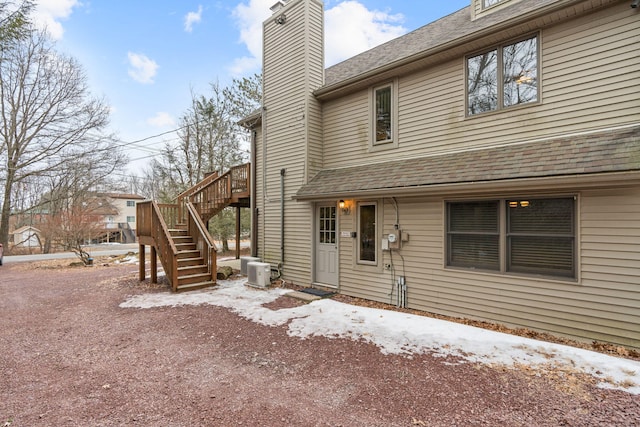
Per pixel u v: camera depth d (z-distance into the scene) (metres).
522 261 4.74
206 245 8.17
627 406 2.69
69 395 3.03
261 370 3.52
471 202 5.25
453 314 5.39
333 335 4.50
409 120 6.39
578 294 4.21
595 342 4.07
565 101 4.65
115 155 21.52
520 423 2.51
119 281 8.80
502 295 4.86
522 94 5.05
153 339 4.47
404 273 6.04
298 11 7.95
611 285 3.98
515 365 3.49
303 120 7.77
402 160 6.44
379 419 2.60
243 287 7.73
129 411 2.75
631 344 3.83
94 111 20.08
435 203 5.64
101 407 2.81
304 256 7.79
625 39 4.21
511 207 4.84
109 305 6.29
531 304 4.59
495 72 5.32
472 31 5.27
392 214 6.22
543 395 2.90
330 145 7.86
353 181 6.53
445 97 5.89
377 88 6.92
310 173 7.76
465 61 5.64
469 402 2.82
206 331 4.75
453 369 3.44
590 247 4.13
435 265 5.62
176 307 6.01
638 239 3.81
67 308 6.18
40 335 4.70
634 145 3.72
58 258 15.84
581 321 4.18
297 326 4.89
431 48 5.72
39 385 3.23
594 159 3.86
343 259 7.04
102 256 16.61
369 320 5.10
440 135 5.95
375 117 6.99
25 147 18.81
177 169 18.86
